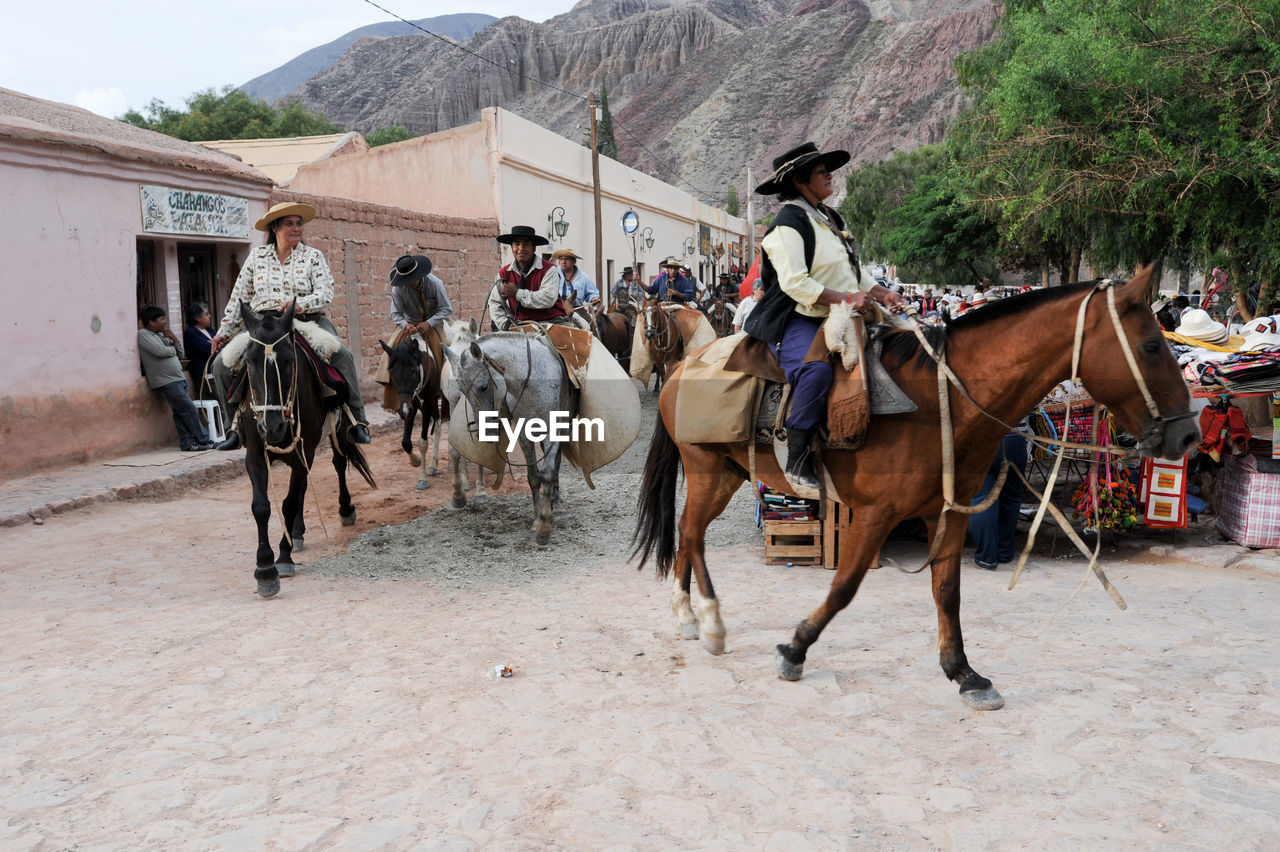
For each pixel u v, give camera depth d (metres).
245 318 6.38
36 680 4.86
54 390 10.34
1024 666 4.73
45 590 6.57
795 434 4.23
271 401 6.23
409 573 6.93
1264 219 11.12
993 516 6.54
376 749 3.98
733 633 5.41
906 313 4.38
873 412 4.00
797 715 4.22
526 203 23.02
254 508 6.38
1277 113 10.17
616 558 7.27
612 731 4.10
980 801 3.40
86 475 10.14
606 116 94.56
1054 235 15.34
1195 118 11.00
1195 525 7.45
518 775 3.70
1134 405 3.71
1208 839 3.11
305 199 14.51
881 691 4.46
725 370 4.63
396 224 17.02
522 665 4.96
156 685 4.77
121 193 11.11
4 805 3.55
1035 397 3.96
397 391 9.38
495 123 20.92
